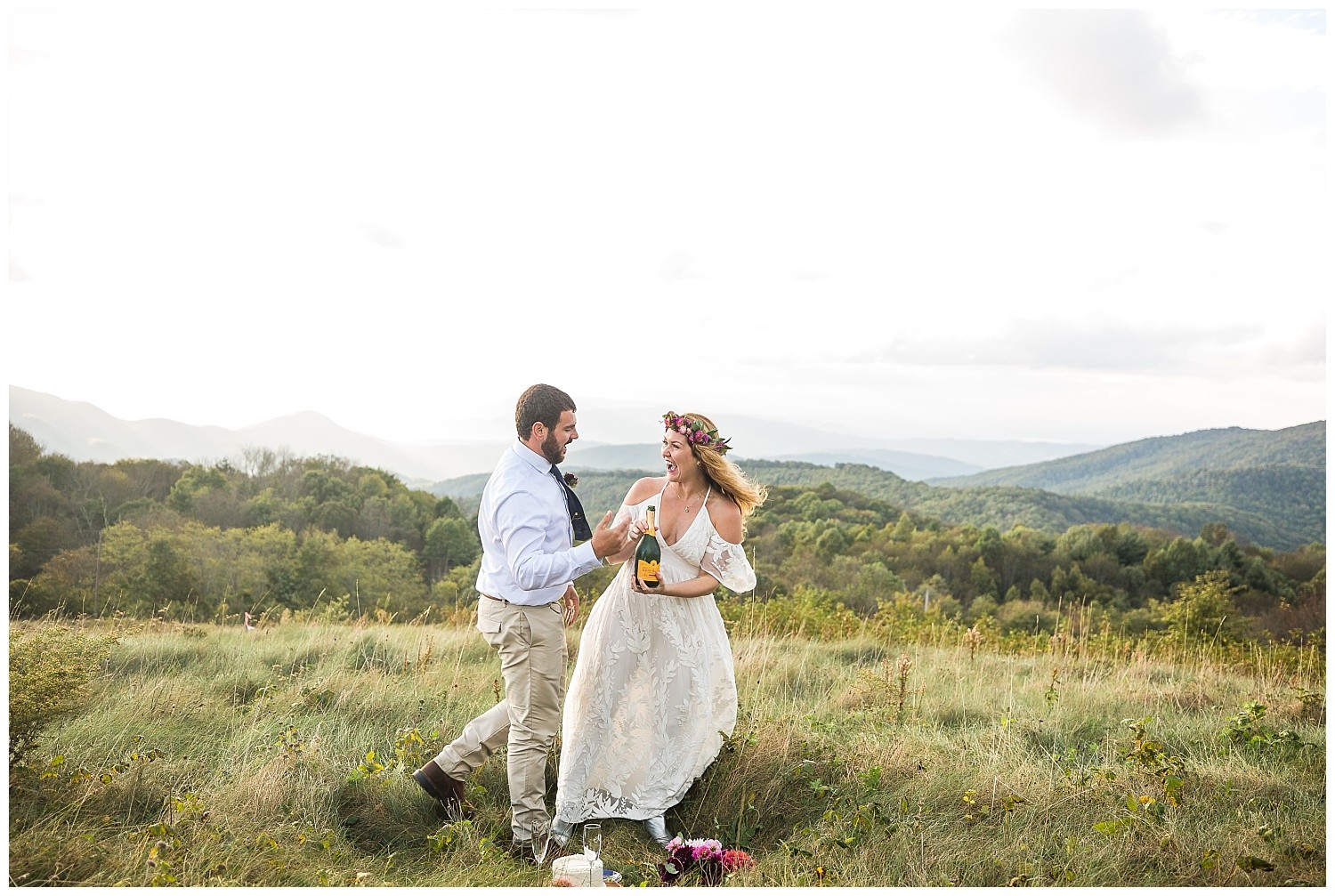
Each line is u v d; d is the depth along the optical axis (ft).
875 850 10.36
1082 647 28.22
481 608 11.21
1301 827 11.14
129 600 105.19
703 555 11.93
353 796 11.64
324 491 153.69
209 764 12.65
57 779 10.85
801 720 15.14
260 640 24.36
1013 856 10.37
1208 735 15.42
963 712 17.48
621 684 11.69
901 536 137.18
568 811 11.34
